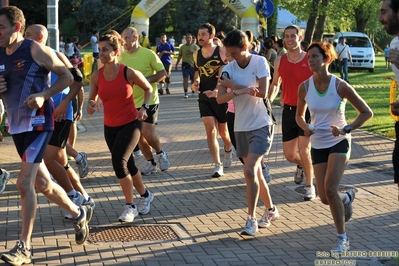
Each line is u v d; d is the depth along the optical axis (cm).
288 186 852
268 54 1720
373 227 661
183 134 1325
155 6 2644
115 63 662
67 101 625
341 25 4747
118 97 661
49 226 653
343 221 573
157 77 873
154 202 762
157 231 643
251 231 619
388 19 476
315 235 633
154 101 905
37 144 539
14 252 529
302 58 759
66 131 679
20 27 532
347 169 969
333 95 579
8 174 794
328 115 584
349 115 1634
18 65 532
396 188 840
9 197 776
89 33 6319
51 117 550
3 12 527
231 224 671
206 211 722
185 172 944
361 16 4831
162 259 557
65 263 543
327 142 582
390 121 1512
